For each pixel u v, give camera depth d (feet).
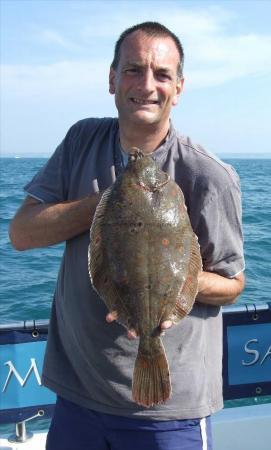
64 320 10.06
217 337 9.92
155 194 8.26
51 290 32.40
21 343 12.76
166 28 9.37
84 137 10.21
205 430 9.51
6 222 60.80
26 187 10.33
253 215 61.31
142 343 8.14
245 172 206.49
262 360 13.58
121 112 9.30
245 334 13.47
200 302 9.46
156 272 8.09
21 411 12.87
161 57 8.95
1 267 38.19
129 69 9.00
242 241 9.86
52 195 10.17
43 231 9.62
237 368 13.47
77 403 9.87
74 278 9.69
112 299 8.23
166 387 8.11
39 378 12.92
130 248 8.11
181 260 8.20
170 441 9.24
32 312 28.71
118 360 9.24
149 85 8.87
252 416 14.14
